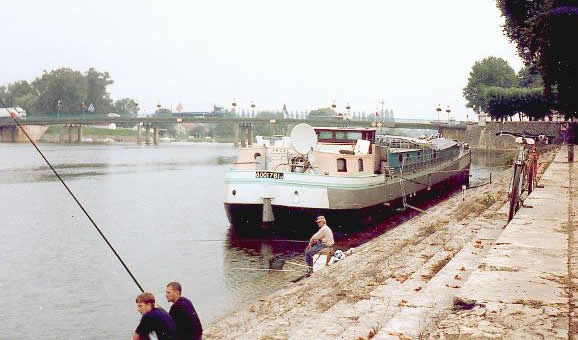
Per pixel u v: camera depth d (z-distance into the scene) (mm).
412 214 37688
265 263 24750
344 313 10547
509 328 7691
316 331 9727
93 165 88625
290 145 32281
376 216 34062
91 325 17656
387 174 36500
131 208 42906
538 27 32344
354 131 35062
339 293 13289
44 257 26688
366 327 9281
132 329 17453
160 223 36031
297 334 9656
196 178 68188
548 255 11766
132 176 70062
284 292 16219
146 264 25266
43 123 139500
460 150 63469
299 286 16438
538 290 9297
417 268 14305
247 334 11055
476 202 28719
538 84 148000
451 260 12875
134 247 28875
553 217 16672
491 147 125750
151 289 21562
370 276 14789
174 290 9422
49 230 33719
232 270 23672
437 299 9797
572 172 33219
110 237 31516
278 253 26656
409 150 41469
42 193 51812
